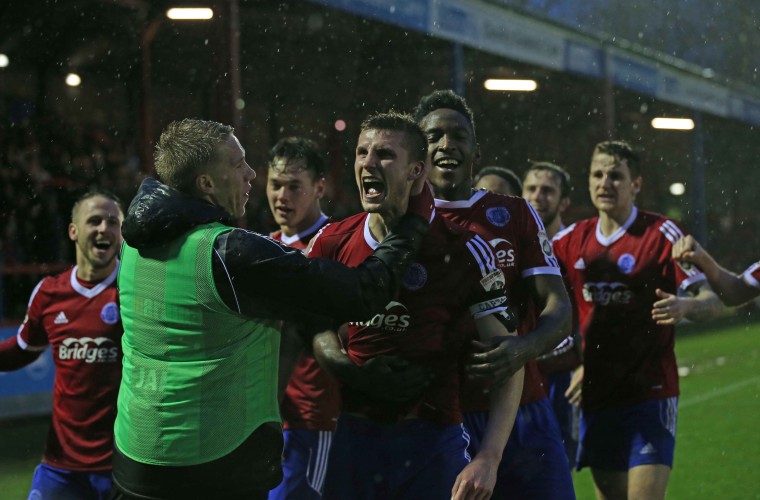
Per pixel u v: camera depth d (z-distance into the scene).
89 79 11.56
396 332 2.61
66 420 3.63
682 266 3.87
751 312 18.41
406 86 14.71
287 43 13.34
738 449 6.52
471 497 2.42
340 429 2.70
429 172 3.15
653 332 3.99
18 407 7.59
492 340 2.54
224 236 2.19
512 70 16.06
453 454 2.62
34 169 10.34
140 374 2.27
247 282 2.16
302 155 4.20
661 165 22.77
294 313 2.25
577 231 4.29
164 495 2.22
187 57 12.38
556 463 3.21
